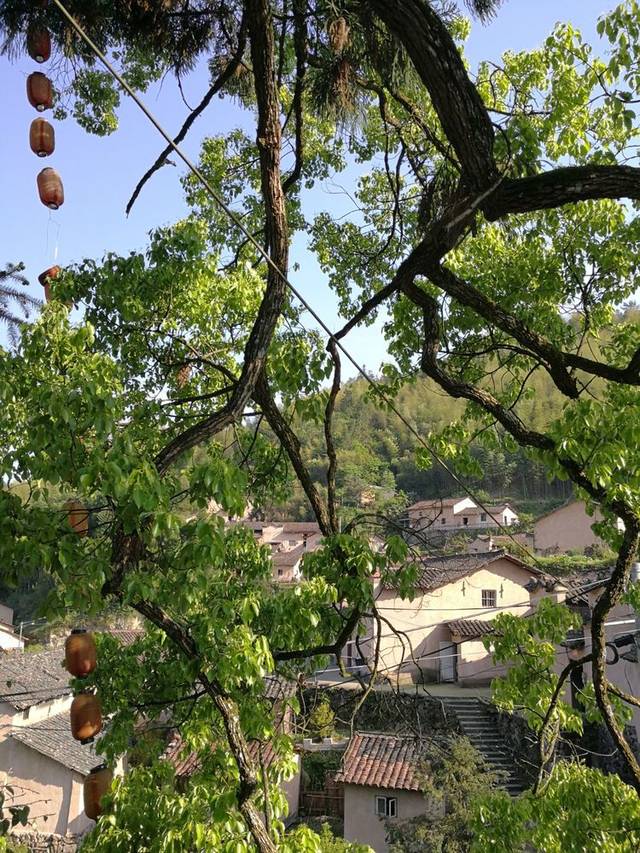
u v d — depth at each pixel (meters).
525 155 4.74
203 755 5.33
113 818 4.42
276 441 7.10
